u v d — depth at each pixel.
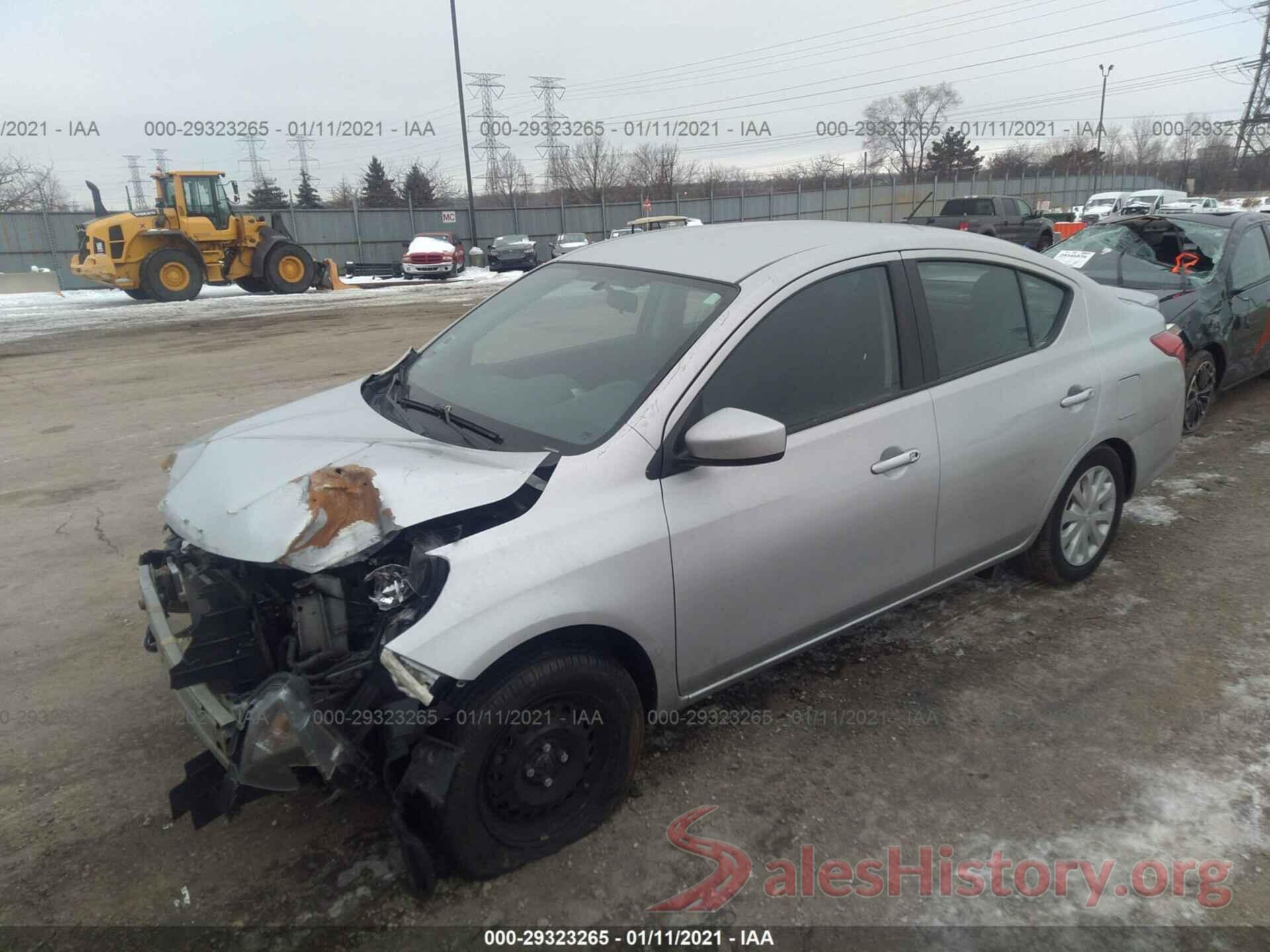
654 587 2.52
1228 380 6.66
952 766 2.91
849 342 3.01
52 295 23.47
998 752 2.98
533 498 2.42
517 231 35.69
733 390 2.73
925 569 3.29
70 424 8.10
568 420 2.73
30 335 14.92
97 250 19.83
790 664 3.57
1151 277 6.61
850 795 2.79
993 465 3.37
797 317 2.90
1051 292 3.75
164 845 2.63
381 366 10.85
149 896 2.43
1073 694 3.30
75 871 2.53
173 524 2.63
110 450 7.10
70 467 6.63
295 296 22.00
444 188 56.84
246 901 2.41
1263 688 3.29
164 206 20.64
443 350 3.59
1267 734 3.03
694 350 2.70
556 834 2.52
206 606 2.69
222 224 21.03
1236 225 6.82
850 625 3.17
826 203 42.50
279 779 2.21
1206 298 6.24
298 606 2.35
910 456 3.07
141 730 3.21
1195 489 5.34
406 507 2.32
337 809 2.77
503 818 2.43
